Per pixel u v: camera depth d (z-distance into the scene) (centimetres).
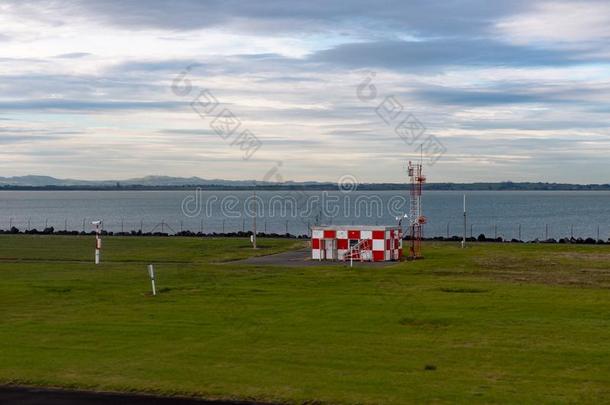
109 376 1636
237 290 3066
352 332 2134
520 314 2431
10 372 1673
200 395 1491
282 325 2244
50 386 1564
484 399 1452
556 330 2158
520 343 1981
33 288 3117
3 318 2386
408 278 3566
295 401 1446
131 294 2947
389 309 2539
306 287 3183
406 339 2036
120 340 2030
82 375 1645
